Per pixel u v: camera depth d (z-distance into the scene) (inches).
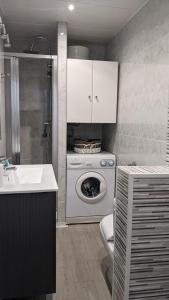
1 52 101.0
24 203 63.7
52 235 66.3
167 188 52.4
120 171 56.3
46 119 131.2
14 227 64.1
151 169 56.1
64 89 110.9
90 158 114.3
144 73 87.7
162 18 74.1
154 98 79.7
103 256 89.1
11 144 110.1
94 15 99.3
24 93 128.7
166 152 71.6
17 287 66.3
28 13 98.4
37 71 128.4
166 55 71.8
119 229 57.1
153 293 55.1
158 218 52.9
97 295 69.4
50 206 65.1
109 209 119.2
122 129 111.7
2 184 65.1
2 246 64.1
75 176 113.9
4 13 98.7
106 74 116.5
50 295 69.2
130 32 101.7
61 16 101.2
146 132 85.7
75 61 112.8
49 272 67.4
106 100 118.1
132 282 53.7
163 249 54.1
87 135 142.3
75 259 86.9
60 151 113.3
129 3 87.4
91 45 138.6
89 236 104.3
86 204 116.5
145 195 51.6
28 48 130.6
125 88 108.3
